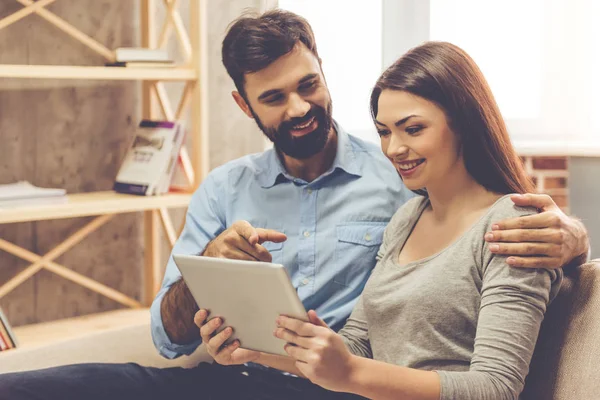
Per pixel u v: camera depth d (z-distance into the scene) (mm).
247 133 2922
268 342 1391
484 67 3043
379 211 1849
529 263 1310
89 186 2686
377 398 1267
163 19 2811
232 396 1714
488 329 1297
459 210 1451
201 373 1790
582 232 1396
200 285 1428
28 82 2549
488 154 1421
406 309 1429
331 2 3000
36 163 2584
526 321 1293
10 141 2535
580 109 2965
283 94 1769
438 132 1402
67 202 2350
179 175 2881
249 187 1937
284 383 1678
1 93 2506
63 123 2623
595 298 1396
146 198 2445
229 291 1374
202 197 1981
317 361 1247
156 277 2773
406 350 1425
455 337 1384
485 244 1365
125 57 2445
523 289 1303
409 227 1563
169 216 2875
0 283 2543
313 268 1848
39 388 1606
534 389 1437
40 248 2613
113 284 2768
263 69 1759
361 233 1834
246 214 1921
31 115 2564
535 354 1456
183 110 2611
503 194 1444
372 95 1498
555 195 3012
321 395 1608
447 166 1428
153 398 1724
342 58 3023
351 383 1264
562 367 1395
